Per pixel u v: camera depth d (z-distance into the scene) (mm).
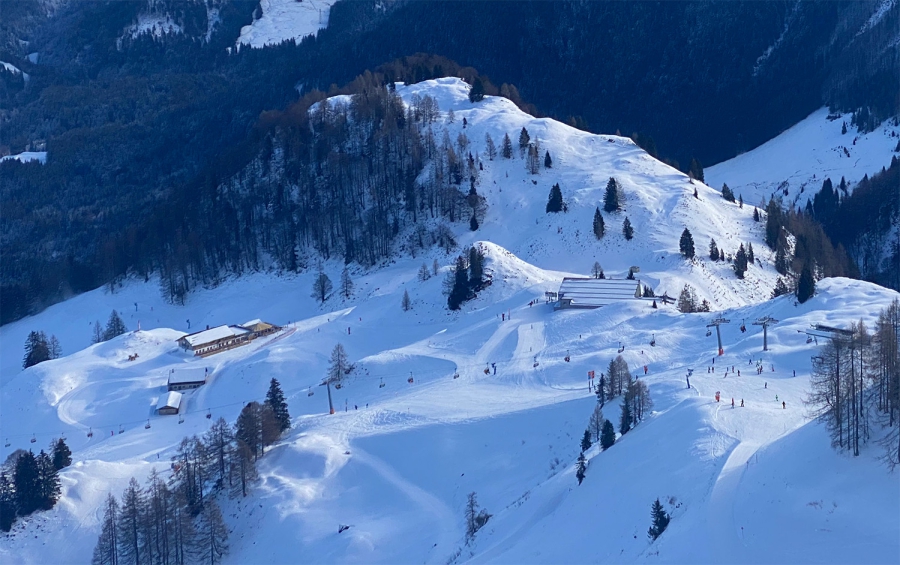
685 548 106562
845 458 110812
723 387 155125
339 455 166000
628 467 130750
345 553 142125
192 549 149125
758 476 114562
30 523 156500
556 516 129500
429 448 164125
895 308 154375
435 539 141375
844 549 100000
